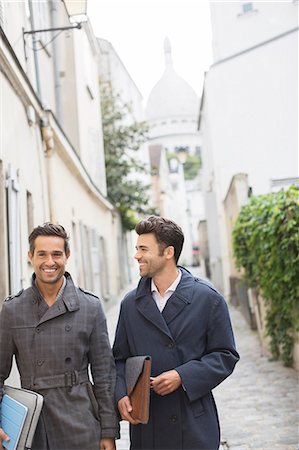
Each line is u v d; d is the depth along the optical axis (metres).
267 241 6.48
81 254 10.95
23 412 2.34
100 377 2.57
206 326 2.59
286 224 5.66
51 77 11.39
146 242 2.59
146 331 2.59
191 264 51.41
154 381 2.44
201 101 18.30
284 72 12.48
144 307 2.60
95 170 15.41
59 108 11.88
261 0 13.09
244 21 13.52
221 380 2.53
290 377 6.35
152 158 47.75
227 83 14.60
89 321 2.58
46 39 10.03
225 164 15.08
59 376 2.50
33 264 2.58
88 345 2.61
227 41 14.04
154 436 2.55
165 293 2.62
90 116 15.25
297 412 5.08
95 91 16.61
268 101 12.75
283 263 6.04
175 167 57.44
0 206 4.75
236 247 8.84
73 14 6.77
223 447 4.31
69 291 2.60
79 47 13.66
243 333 10.00
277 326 6.91
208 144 18.73
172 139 58.97
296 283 5.76
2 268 4.63
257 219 7.20
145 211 23.80
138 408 2.39
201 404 2.57
